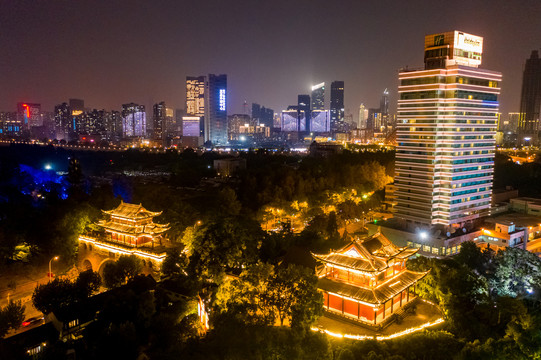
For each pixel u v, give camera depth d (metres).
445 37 164.62
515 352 77.31
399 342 75.44
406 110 172.00
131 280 105.44
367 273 85.31
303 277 80.94
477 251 128.88
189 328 84.31
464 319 87.75
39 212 155.88
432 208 167.25
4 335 88.31
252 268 83.75
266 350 68.12
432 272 104.25
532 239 177.25
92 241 137.88
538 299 108.81
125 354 75.38
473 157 171.12
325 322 86.75
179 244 135.00
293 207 193.00
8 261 133.00
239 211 183.75
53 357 74.44
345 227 191.75
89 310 93.44
